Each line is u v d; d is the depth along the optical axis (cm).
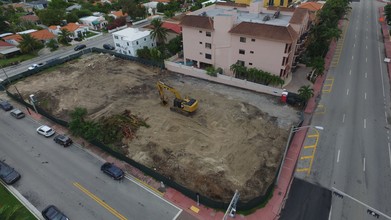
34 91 5303
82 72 6078
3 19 8812
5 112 4672
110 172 3177
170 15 10181
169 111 4450
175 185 2966
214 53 5591
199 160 3375
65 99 4959
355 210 2762
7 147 3806
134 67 6234
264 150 3534
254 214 2736
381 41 7225
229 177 3114
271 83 4988
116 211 2816
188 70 5706
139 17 10412
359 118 4194
